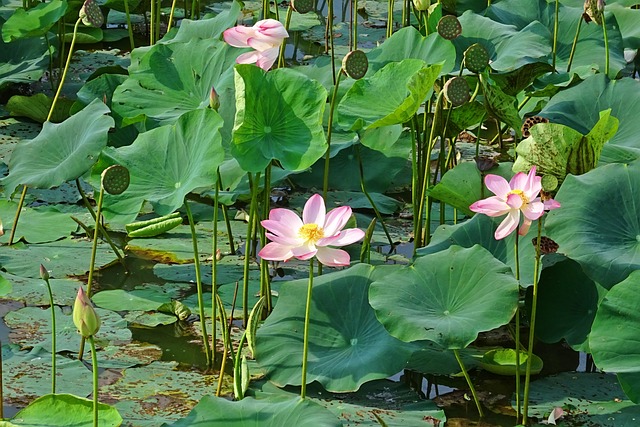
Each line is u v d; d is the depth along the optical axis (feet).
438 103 17.56
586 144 15.87
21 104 24.13
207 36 22.58
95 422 11.44
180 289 17.30
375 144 18.83
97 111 17.95
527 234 15.75
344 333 14.53
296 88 14.73
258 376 14.49
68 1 27.32
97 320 11.07
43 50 26.27
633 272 13.67
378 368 13.64
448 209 20.80
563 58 24.56
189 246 18.97
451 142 19.48
